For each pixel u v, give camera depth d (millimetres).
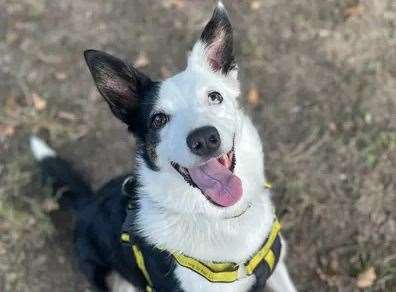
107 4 780
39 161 617
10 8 789
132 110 432
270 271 478
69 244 627
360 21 723
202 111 402
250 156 429
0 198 650
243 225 437
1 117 702
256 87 691
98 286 576
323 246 590
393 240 583
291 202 614
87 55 403
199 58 439
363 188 613
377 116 652
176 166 408
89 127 692
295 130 659
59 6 786
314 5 741
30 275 615
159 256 448
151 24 759
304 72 696
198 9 762
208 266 445
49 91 721
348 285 563
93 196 562
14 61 749
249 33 732
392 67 687
